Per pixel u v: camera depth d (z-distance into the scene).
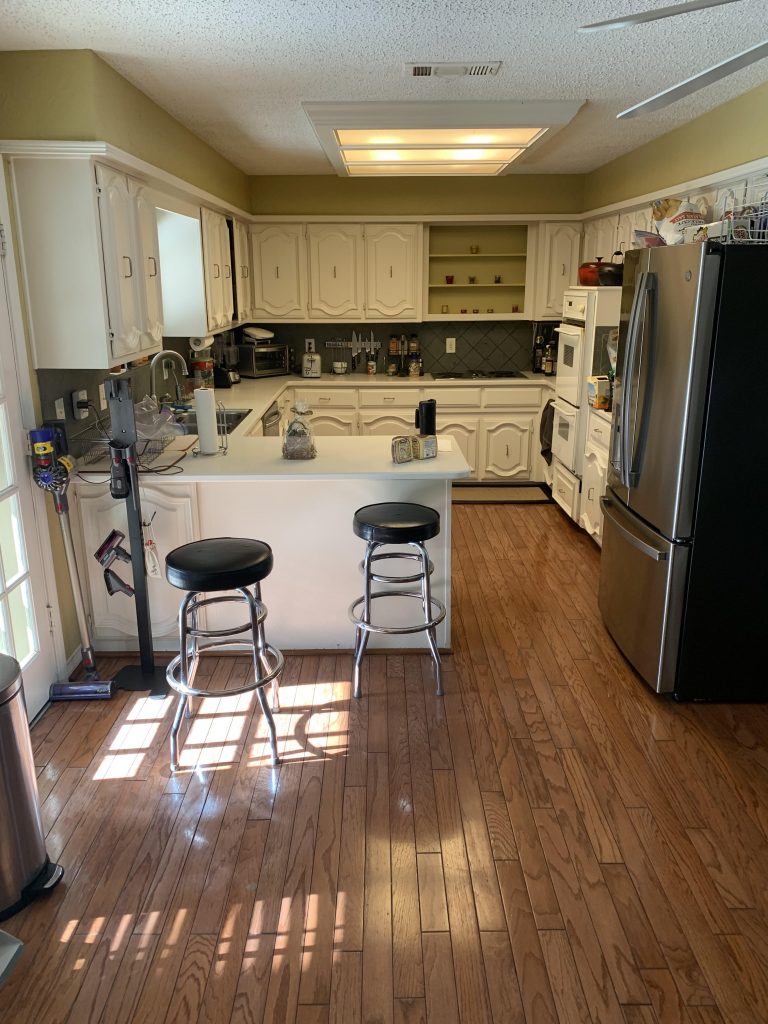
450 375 6.65
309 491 3.36
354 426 6.34
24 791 2.11
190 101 3.76
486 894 2.15
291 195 6.25
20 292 2.98
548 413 6.02
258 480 3.19
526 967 1.92
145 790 2.61
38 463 2.98
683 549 2.97
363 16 2.64
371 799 2.56
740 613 3.04
